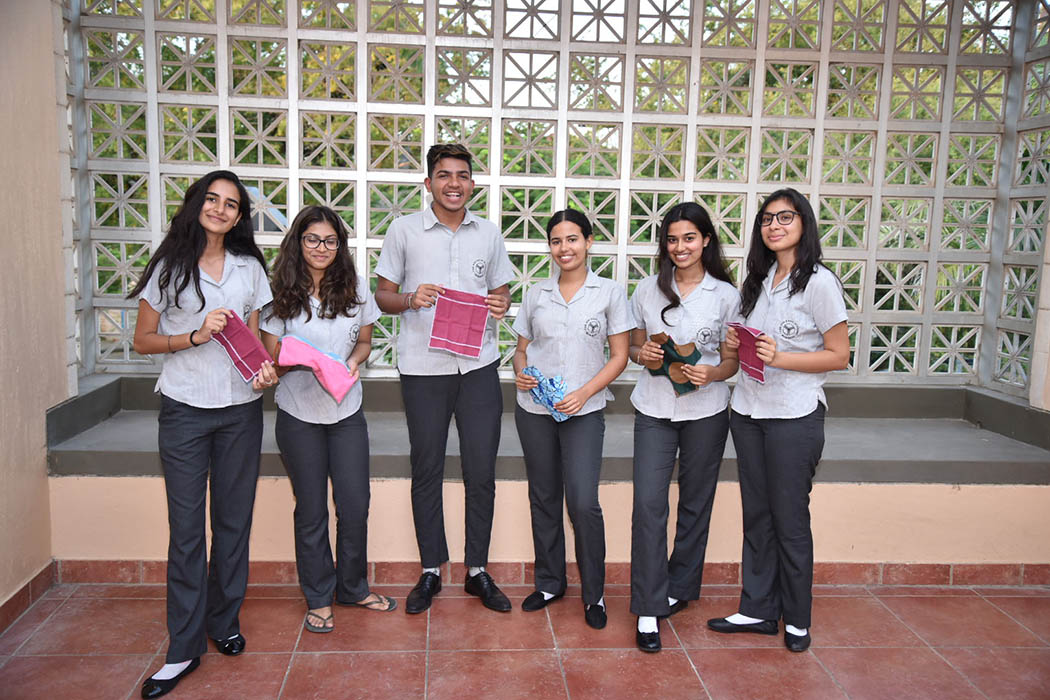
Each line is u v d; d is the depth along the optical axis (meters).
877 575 3.31
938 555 3.31
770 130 3.82
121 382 3.70
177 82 3.59
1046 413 3.44
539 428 2.81
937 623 2.98
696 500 2.85
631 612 2.77
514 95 3.71
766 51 3.73
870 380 4.03
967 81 3.84
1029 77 3.74
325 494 2.74
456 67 3.69
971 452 3.39
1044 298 3.50
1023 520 3.30
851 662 2.67
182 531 2.39
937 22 3.78
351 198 3.76
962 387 3.99
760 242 2.68
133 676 2.47
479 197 3.79
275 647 2.67
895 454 3.33
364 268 3.76
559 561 2.97
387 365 3.90
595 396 2.78
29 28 2.87
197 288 2.34
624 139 3.76
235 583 2.60
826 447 3.43
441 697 2.40
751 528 2.82
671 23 3.70
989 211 3.94
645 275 3.91
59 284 3.12
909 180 3.91
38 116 2.94
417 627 2.83
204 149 3.61
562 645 2.73
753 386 2.66
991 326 3.95
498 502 3.18
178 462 2.38
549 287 2.78
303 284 2.60
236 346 2.34
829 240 3.92
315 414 2.64
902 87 3.84
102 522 3.06
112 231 3.64
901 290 3.98
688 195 3.82
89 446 3.07
